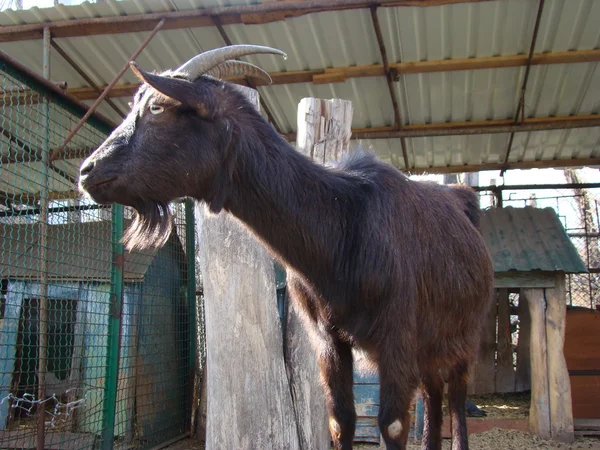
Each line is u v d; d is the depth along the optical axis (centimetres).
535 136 779
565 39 583
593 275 1004
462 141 801
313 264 289
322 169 302
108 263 486
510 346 802
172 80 258
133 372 513
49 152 441
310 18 562
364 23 567
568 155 839
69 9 544
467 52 609
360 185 303
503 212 756
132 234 288
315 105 409
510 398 771
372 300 285
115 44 607
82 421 495
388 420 279
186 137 270
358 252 287
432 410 401
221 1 528
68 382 465
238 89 294
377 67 632
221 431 354
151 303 536
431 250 322
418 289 309
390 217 297
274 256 301
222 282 371
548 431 585
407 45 600
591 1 527
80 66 641
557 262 609
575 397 620
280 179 281
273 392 358
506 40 586
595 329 630
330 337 315
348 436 313
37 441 394
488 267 396
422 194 346
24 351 587
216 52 279
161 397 542
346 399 314
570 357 627
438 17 553
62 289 503
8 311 552
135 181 267
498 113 728
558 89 672
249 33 589
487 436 593
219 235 378
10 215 445
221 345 365
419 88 676
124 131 274
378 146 824
